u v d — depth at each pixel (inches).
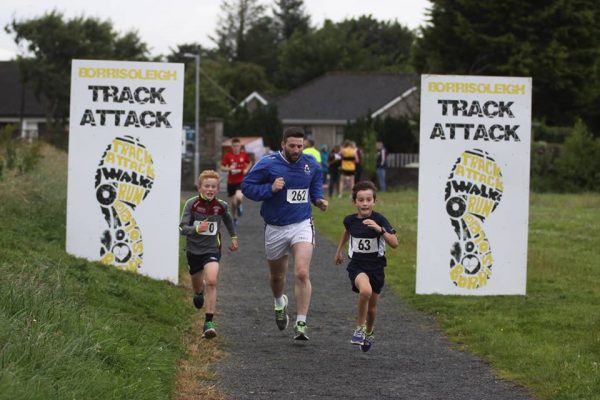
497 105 718.5
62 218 892.0
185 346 526.6
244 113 3395.7
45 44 3078.2
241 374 476.7
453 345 565.3
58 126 3171.8
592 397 432.1
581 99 2925.7
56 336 405.7
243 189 563.8
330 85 4097.0
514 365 503.2
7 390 317.4
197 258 581.6
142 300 611.5
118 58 3161.9
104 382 375.6
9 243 644.1
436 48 2965.1
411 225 1270.9
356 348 552.1
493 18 2842.0
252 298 720.3
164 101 737.0
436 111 716.0
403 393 447.5
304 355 527.5
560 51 2817.4
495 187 724.0
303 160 570.6
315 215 1481.3
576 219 1338.6
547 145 2466.8
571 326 604.1
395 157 2834.6
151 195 742.5
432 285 730.8
